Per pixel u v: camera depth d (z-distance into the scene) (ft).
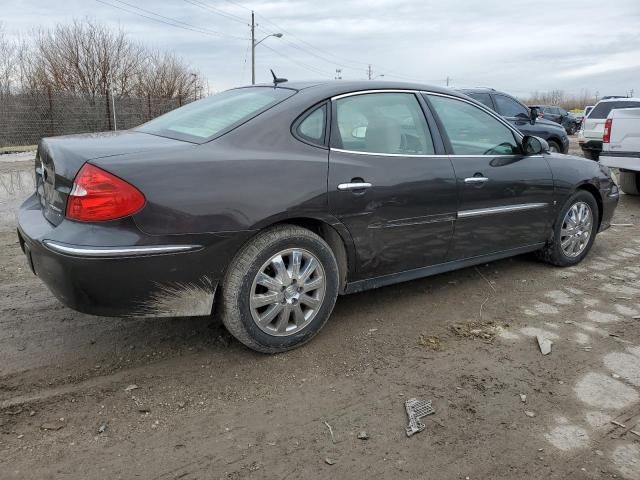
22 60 84.02
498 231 13.87
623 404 9.25
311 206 10.19
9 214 21.94
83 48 91.30
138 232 8.67
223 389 9.39
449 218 12.56
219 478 7.35
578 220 16.01
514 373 10.15
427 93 12.85
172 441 8.04
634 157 25.70
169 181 8.88
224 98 12.28
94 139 10.20
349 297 13.57
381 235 11.44
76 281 8.60
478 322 12.30
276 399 9.16
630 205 27.20
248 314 9.93
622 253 18.12
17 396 8.97
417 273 12.60
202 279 9.37
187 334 11.32
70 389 9.23
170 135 10.72
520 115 38.70
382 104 11.93
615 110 26.25
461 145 13.08
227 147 9.79
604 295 14.12
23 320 11.78
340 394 9.36
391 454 7.91
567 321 12.47
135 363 10.15
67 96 59.57
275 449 7.95
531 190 14.38
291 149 10.30
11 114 56.80
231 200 9.34
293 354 10.62
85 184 8.57
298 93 11.07
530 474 7.57
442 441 8.20
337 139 10.94
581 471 7.64
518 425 8.62
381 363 10.39
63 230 8.77
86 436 8.07
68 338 11.04
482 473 7.57
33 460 7.54
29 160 40.96
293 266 10.30
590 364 10.53
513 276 15.40
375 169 11.17
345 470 7.57
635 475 7.59
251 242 9.79
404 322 12.21
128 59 96.89
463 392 9.48
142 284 8.87
